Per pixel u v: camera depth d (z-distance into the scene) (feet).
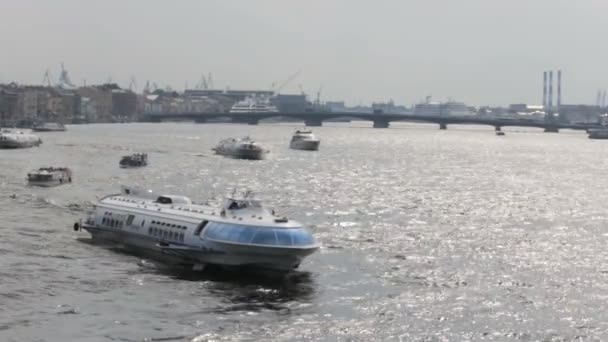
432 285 324.19
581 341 258.98
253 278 331.77
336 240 419.74
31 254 359.66
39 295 291.99
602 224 519.19
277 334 257.75
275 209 548.31
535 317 283.18
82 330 255.09
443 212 562.25
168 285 316.40
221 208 367.25
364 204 598.34
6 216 463.42
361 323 271.69
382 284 323.78
